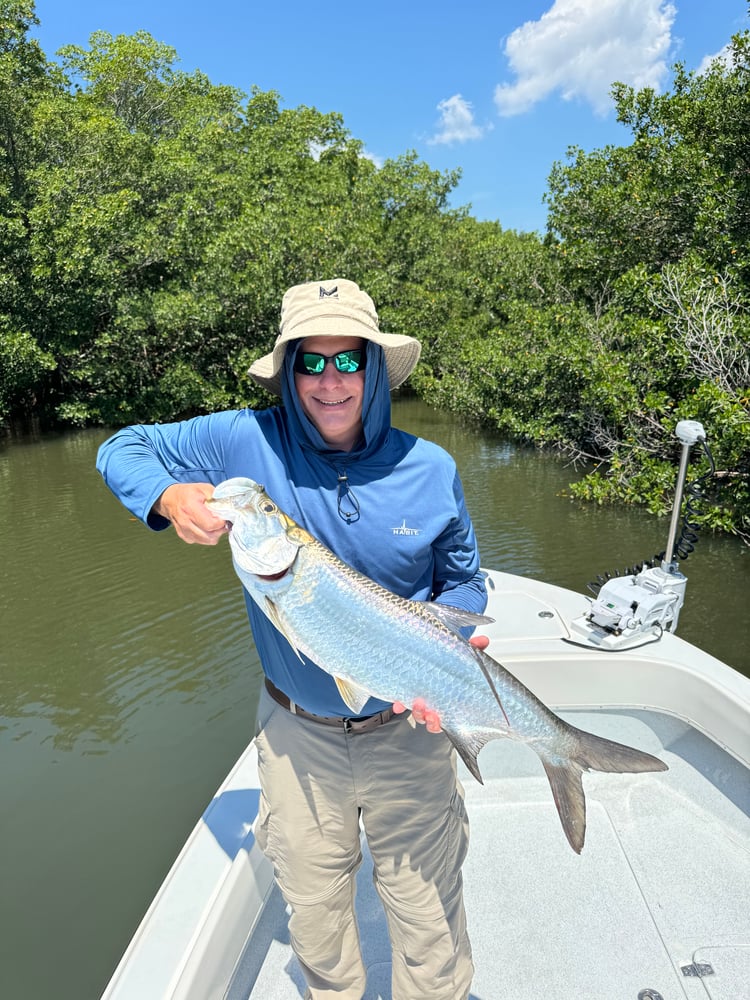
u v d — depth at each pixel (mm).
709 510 9727
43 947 3625
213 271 19578
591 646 3232
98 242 18062
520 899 2625
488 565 9273
